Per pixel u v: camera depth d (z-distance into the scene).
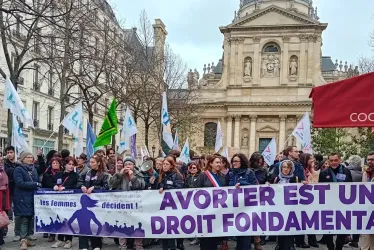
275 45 56.97
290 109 55.59
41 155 13.12
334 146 38.44
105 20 24.59
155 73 30.42
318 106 6.68
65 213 9.19
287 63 56.12
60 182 9.64
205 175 8.80
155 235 8.73
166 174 9.13
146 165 10.52
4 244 9.84
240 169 8.84
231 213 8.47
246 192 8.44
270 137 56.50
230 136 57.09
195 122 47.03
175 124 36.16
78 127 13.30
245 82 57.25
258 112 56.47
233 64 57.59
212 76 61.91
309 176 9.94
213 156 8.91
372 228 8.12
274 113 56.06
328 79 59.59
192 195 8.60
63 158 11.92
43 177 10.11
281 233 8.33
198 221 8.56
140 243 9.38
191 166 9.97
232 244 10.58
